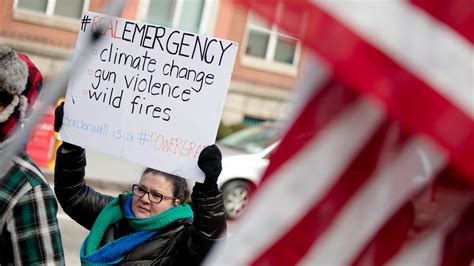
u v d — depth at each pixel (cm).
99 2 2059
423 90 141
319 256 165
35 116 215
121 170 1333
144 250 321
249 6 140
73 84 321
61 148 340
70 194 345
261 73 2333
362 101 160
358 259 164
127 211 331
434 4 143
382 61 142
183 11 2208
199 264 306
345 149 162
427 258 163
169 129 306
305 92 164
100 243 333
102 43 315
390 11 142
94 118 319
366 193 162
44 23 2056
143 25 310
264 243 167
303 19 140
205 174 297
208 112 300
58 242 267
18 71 261
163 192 322
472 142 139
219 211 300
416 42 142
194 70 303
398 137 159
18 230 262
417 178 159
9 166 260
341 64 141
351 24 141
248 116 2338
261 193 168
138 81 312
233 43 297
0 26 2034
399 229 163
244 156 1135
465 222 160
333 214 164
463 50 142
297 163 166
